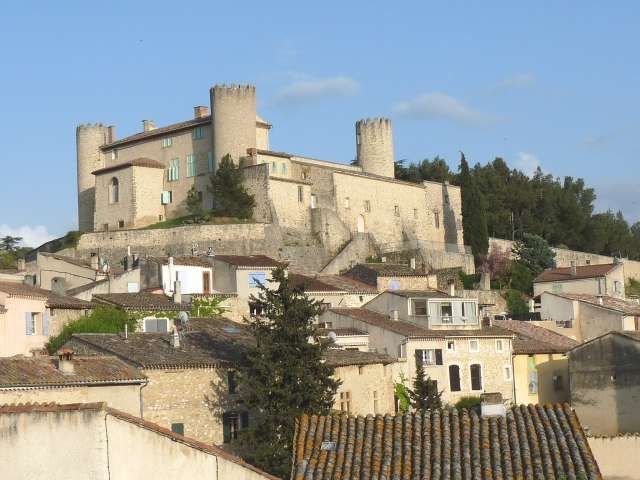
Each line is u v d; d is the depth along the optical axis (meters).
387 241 170.88
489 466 43.84
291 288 86.69
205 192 163.00
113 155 175.88
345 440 46.38
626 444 65.00
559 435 45.50
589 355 99.69
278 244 154.88
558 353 117.31
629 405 97.19
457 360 109.56
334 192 163.88
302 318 81.56
